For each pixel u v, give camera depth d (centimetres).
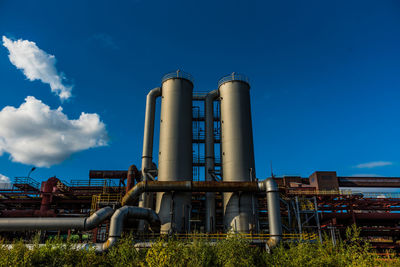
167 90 4012
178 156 3631
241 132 3741
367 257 1190
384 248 3772
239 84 4006
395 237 4031
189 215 3312
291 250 1703
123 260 1641
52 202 3834
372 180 4619
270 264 1817
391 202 3725
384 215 3872
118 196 3716
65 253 1598
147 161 3862
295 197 3434
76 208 4053
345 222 4025
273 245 2594
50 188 3688
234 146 3669
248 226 3209
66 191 3825
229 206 3375
